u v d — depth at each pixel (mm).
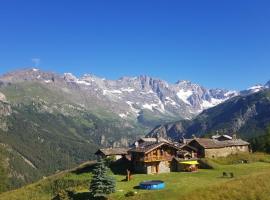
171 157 125875
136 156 128000
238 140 160875
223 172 108688
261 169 115938
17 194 123812
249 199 81312
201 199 82875
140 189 96062
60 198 103312
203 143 146750
